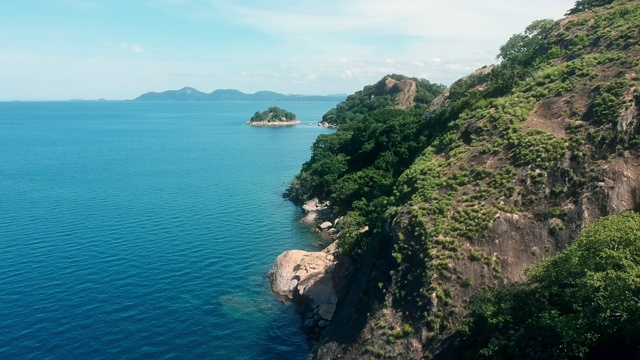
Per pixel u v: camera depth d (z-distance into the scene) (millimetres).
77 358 41781
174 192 102000
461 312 34156
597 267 26156
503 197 39250
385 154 82688
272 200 98125
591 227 30312
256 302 52938
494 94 64375
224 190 105688
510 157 42344
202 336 45906
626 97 40719
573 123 42000
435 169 46344
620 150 38500
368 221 54750
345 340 37812
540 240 36438
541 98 48094
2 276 56469
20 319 47375
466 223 38281
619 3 64500
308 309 50906
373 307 37781
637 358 25156
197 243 70062
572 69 49281
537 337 27719
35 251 64500
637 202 36469
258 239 73312
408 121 89125
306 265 57375
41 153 158125
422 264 37031
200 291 54812
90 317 48219
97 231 73500
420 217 40219
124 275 57969
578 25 64188
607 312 24547
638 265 25250
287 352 43969
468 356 30828
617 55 47062
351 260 52406
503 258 36000
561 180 38562
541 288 30281
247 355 43344
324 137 126875
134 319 48219
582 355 25875
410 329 34594
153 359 42094
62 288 54000
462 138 50375
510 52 88062
